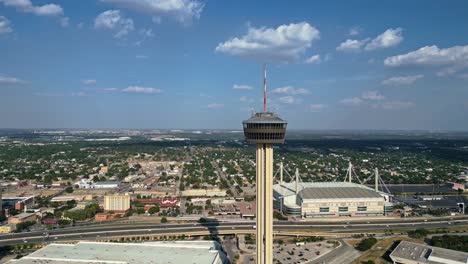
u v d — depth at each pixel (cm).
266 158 18888
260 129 18225
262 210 19025
